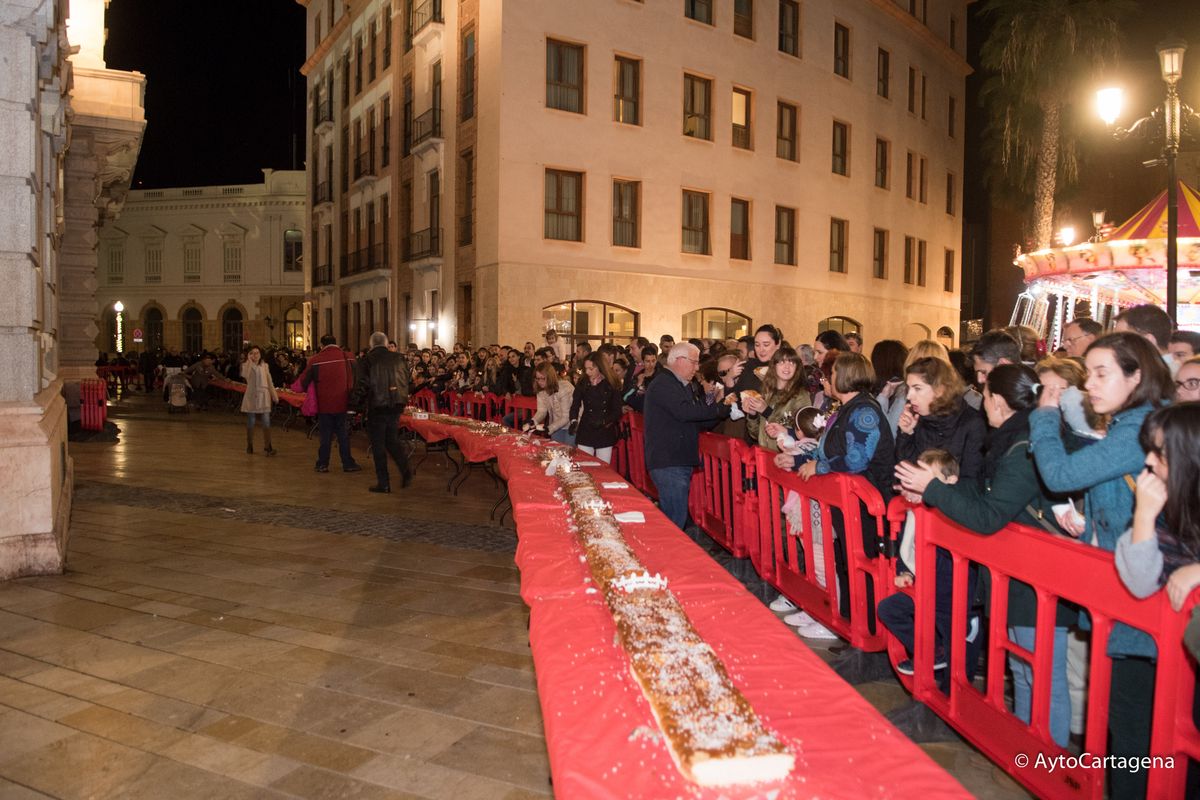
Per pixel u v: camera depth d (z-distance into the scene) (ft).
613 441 28.71
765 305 86.63
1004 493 10.35
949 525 11.63
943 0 115.44
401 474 35.24
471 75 75.10
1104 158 111.24
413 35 86.99
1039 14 76.54
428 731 12.35
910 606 13.01
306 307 129.80
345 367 39.19
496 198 69.10
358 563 21.91
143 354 122.11
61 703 13.19
